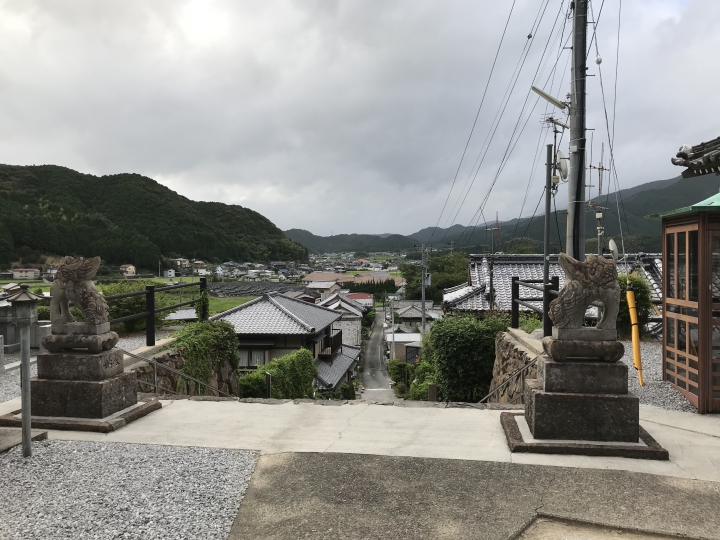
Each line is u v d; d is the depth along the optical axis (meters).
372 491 2.86
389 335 38.91
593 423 3.51
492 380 8.65
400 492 2.85
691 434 3.92
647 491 2.85
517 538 2.39
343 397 19.84
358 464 3.27
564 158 7.68
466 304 14.23
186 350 7.05
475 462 3.29
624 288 9.41
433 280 51.75
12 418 4.04
